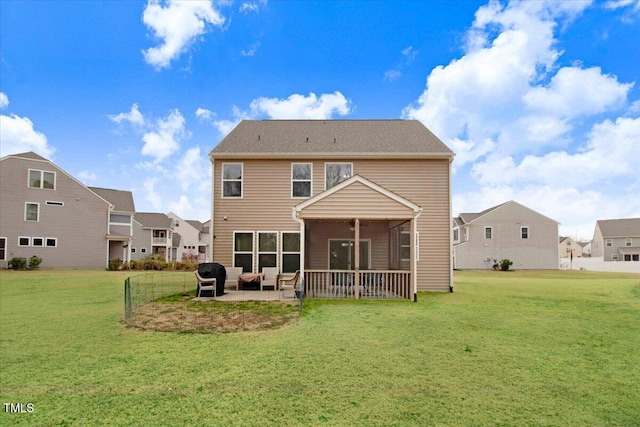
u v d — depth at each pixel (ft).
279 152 45.78
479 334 22.76
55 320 26.40
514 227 118.42
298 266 45.42
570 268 127.54
